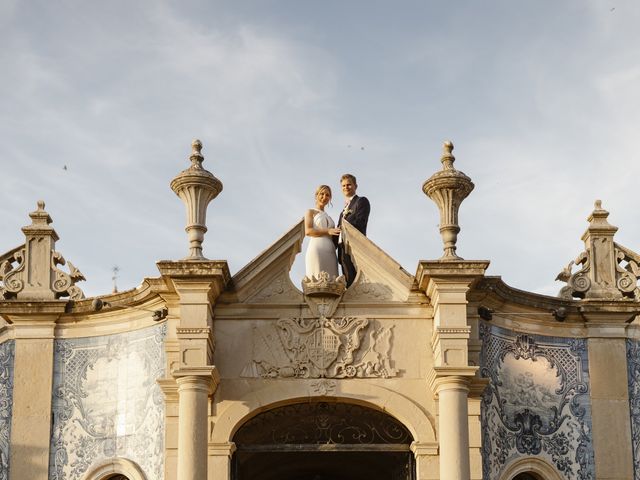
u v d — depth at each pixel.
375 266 21.38
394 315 21.23
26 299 22.20
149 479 21.03
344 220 21.70
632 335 22.33
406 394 20.89
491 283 21.12
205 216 21.05
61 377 22.06
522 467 21.34
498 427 21.23
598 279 22.39
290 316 21.19
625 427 21.86
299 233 21.50
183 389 19.94
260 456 25.00
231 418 20.70
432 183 20.92
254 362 21.00
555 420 21.70
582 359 22.11
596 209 22.75
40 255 22.50
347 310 21.25
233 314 21.20
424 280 20.80
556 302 22.06
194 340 20.20
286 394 20.83
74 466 21.64
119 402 21.73
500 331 21.72
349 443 21.91
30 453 21.70
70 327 22.30
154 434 21.14
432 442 20.59
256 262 21.17
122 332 22.06
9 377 22.08
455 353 20.20
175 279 20.47
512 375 21.64
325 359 20.98
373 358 21.05
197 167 21.03
